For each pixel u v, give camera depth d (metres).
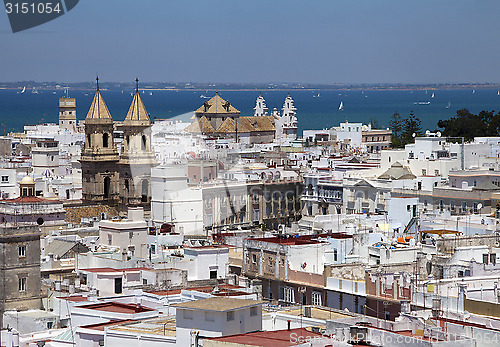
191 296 174.50
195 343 131.75
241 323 135.62
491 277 172.25
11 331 163.00
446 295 165.88
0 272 191.38
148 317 156.75
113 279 195.88
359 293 189.88
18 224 197.25
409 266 190.12
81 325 153.50
